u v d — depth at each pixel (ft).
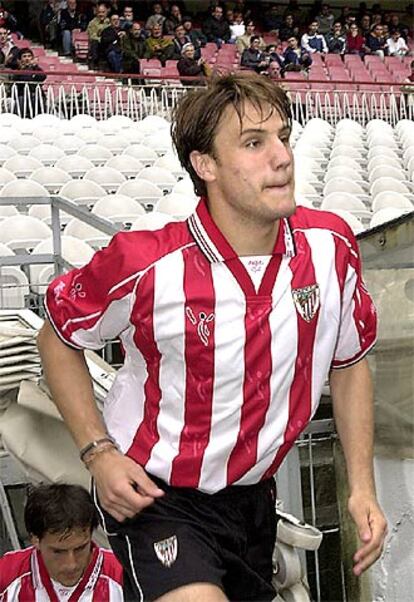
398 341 8.25
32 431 9.52
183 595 4.72
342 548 9.50
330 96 45.88
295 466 8.79
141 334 4.92
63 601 7.74
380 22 65.00
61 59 54.24
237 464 5.07
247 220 4.79
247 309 4.85
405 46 62.08
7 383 9.49
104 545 8.87
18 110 39.78
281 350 4.93
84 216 12.45
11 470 11.54
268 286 4.89
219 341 4.83
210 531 5.05
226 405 4.93
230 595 5.31
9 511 10.60
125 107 42.98
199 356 4.84
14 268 16.49
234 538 5.13
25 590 7.77
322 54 58.49
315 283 5.01
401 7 72.08
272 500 5.54
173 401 4.97
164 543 4.92
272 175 4.70
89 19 56.59
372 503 5.32
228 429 4.98
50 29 55.42
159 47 49.93
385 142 38.34
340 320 5.26
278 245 4.93
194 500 5.11
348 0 71.26
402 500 8.43
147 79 42.98
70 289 5.07
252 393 4.94
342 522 9.48
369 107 46.29
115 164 30.78
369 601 9.03
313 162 33.47
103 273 4.91
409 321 8.05
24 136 33.86
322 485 9.61
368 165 34.22
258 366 4.91
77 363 5.19
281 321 4.91
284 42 62.18
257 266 4.87
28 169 29.09
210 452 4.98
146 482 4.87
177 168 31.40
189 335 4.82
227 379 4.88
